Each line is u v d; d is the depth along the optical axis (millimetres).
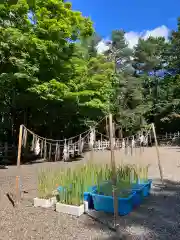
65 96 12680
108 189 5332
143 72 35000
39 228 4359
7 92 12859
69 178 5727
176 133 29438
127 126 28531
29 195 6395
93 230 4293
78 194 5184
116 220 4453
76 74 14039
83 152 17984
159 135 30391
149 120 32094
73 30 13641
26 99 12711
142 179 6617
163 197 6285
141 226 4457
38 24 12164
